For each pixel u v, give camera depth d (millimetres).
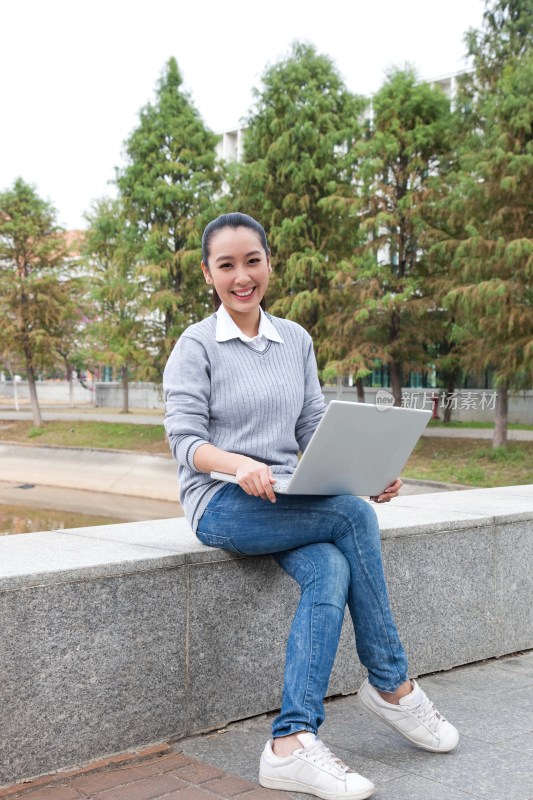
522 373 17469
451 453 20156
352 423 2166
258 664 2748
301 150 22062
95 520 17281
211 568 2609
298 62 21984
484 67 19375
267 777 2174
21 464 26656
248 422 2432
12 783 2162
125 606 2395
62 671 2254
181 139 24156
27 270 31734
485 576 3521
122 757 2381
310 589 2264
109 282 25609
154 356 24797
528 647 3723
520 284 16906
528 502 4039
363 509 2342
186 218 24312
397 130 20406
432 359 21547
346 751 2498
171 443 2420
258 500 2371
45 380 63312
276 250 22594
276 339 2539
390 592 3156
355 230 22219
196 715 2586
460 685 3197
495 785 2244
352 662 3074
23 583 2164
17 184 30828
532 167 16547
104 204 30703
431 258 20625
